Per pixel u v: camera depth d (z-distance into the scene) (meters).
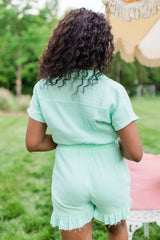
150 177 2.00
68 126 1.16
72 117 1.16
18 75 14.63
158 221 1.69
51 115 1.17
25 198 3.19
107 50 1.10
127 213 1.25
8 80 16.89
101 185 1.18
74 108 1.14
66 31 1.07
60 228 1.24
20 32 13.41
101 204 1.21
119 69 21.73
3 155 5.01
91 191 1.18
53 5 13.13
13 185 3.57
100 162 1.19
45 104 1.17
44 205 2.99
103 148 1.19
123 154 1.24
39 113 1.21
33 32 12.66
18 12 12.67
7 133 7.16
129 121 1.11
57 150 1.27
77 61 1.06
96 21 1.09
